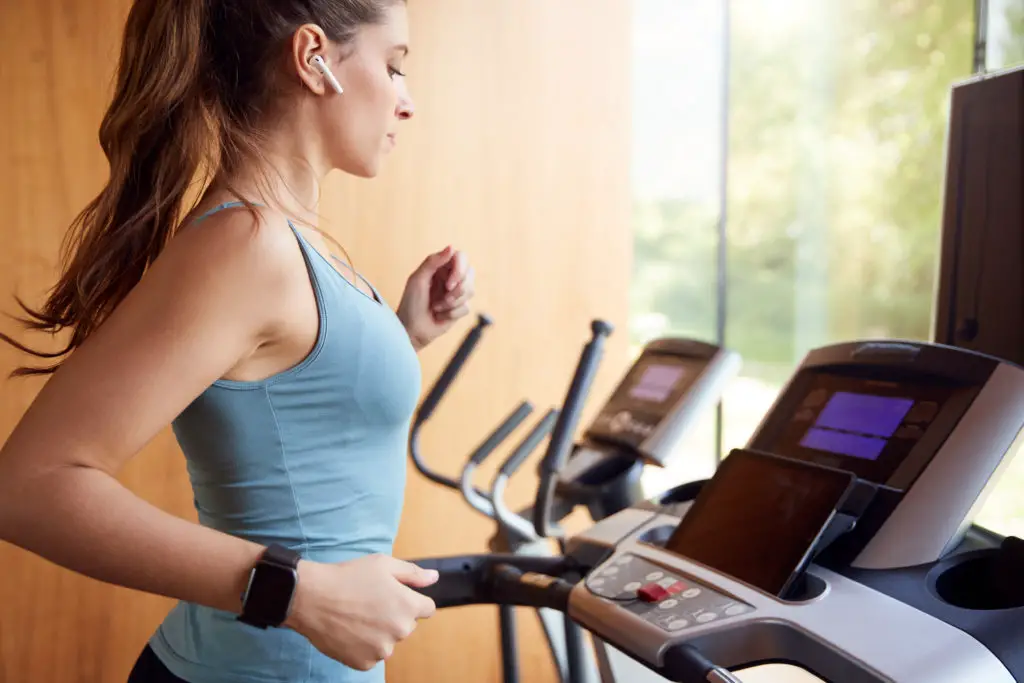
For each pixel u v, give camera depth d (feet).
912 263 18.99
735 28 19.40
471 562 4.68
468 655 9.22
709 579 3.78
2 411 7.61
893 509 3.73
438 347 9.06
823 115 19.72
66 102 7.69
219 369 2.66
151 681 3.26
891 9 18.62
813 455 4.29
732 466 4.28
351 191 8.70
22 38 7.56
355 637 2.61
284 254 2.75
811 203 20.26
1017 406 3.71
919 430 3.92
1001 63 11.87
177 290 2.60
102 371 2.51
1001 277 4.42
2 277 7.58
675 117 16.88
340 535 3.07
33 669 7.77
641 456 6.25
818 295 20.56
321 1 2.94
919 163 18.60
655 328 22.15
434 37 8.92
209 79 3.01
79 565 2.44
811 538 3.59
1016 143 4.32
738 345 21.42
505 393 9.37
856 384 4.43
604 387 9.76
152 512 2.50
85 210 3.27
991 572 3.73
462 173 9.07
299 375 2.87
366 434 3.09
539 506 5.19
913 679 2.97
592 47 9.52
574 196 9.53
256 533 2.99
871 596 3.45
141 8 2.99
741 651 3.41
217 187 3.00
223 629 3.08
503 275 9.29
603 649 5.16
